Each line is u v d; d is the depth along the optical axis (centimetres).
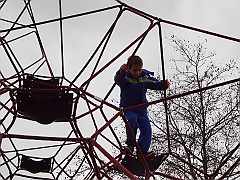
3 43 566
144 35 520
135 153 557
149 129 532
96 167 458
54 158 631
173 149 1095
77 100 492
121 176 857
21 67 630
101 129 450
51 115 488
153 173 530
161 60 527
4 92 469
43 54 700
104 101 484
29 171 632
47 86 498
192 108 1117
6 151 607
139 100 536
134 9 527
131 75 537
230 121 1102
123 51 511
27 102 475
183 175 1074
